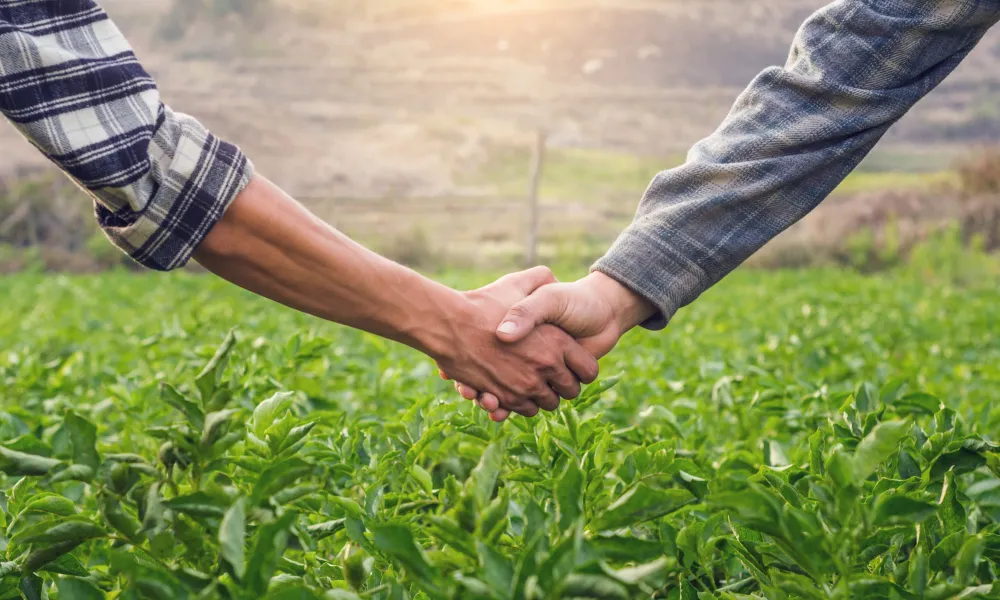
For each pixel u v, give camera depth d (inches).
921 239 961.5
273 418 55.0
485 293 76.0
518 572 36.8
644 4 2945.4
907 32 75.7
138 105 55.3
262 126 2153.1
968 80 2539.4
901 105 78.0
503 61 2780.5
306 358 95.9
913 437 61.4
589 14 2908.5
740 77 2940.5
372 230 1674.5
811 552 40.3
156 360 145.3
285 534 39.0
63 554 46.8
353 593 41.5
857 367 134.5
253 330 214.4
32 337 233.6
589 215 1859.0
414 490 66.2
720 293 452.4
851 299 338.3
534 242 1344.7
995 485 54.2
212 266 60.9
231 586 41.5
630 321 81.8
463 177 2090.3
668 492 41.6
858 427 62.0
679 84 2893.7
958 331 251.9
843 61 77.7
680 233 79.4
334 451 63.1
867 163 2191.2
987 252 956.6
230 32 2701.8
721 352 172.1
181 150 56.5
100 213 58.4
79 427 43.3
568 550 36.4
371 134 2207.2
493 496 63.0
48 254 1090.7
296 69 2566.4
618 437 73.7
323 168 2022.6
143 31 2733.8
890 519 42.1
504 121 2461.9
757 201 79.3
